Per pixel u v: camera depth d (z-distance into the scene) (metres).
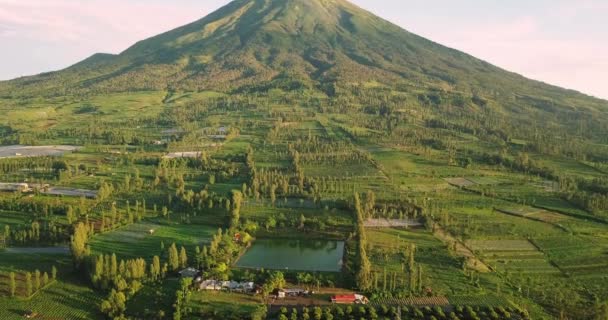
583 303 189.75
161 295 193.62
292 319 176.25
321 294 196.50
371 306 186.25
